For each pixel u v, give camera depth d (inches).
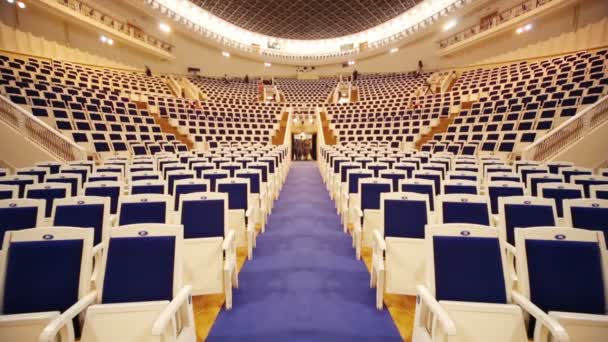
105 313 63.3
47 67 452.8
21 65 408.2
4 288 64.0
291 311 98.0
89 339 61.9
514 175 170.7
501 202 107.4
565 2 453.4
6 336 58.7
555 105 334.3
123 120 404.2
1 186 124.2
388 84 732.7
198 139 443.5
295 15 729.6
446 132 425.7
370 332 88.0
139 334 63.6
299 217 201.8
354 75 816.9
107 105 408.8
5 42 448.5
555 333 53.9
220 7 689.0
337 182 219.6
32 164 269.4
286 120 591.5
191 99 586.2
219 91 711.7
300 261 135.6
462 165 216.5
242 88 760.3
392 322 92.9
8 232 67.2
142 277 70.4
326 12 711.7
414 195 114.4
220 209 114.0
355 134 512.4
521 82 452.1
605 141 267.1
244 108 593.6
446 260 71.7
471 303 64.9
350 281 118.1
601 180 154.1
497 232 73.4
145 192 144.0
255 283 116.0
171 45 711.7
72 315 58.6
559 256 68.5
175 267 72.1
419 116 486.9
